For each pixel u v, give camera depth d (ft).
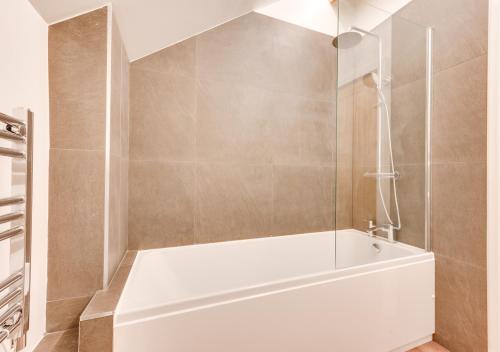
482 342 3.99
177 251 5.07
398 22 5.29
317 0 6.63
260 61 5.95
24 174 2.34
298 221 6.37
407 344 4.46
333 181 6.77
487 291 3.94
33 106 2.85
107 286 3.35
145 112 4.95
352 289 3.86
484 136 3.97
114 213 3.69
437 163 4.72
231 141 5.67
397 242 5.39
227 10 4.88
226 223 5.64
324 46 6.70
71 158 3.22
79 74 3.27
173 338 2.87
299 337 3.45
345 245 4.80
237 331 3.13
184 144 5.25
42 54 3.04
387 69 5.43
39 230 2.99
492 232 3.87
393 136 5.46
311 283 3.58
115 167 3.72
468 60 4.18
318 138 6.61
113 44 3.53
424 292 4.61
